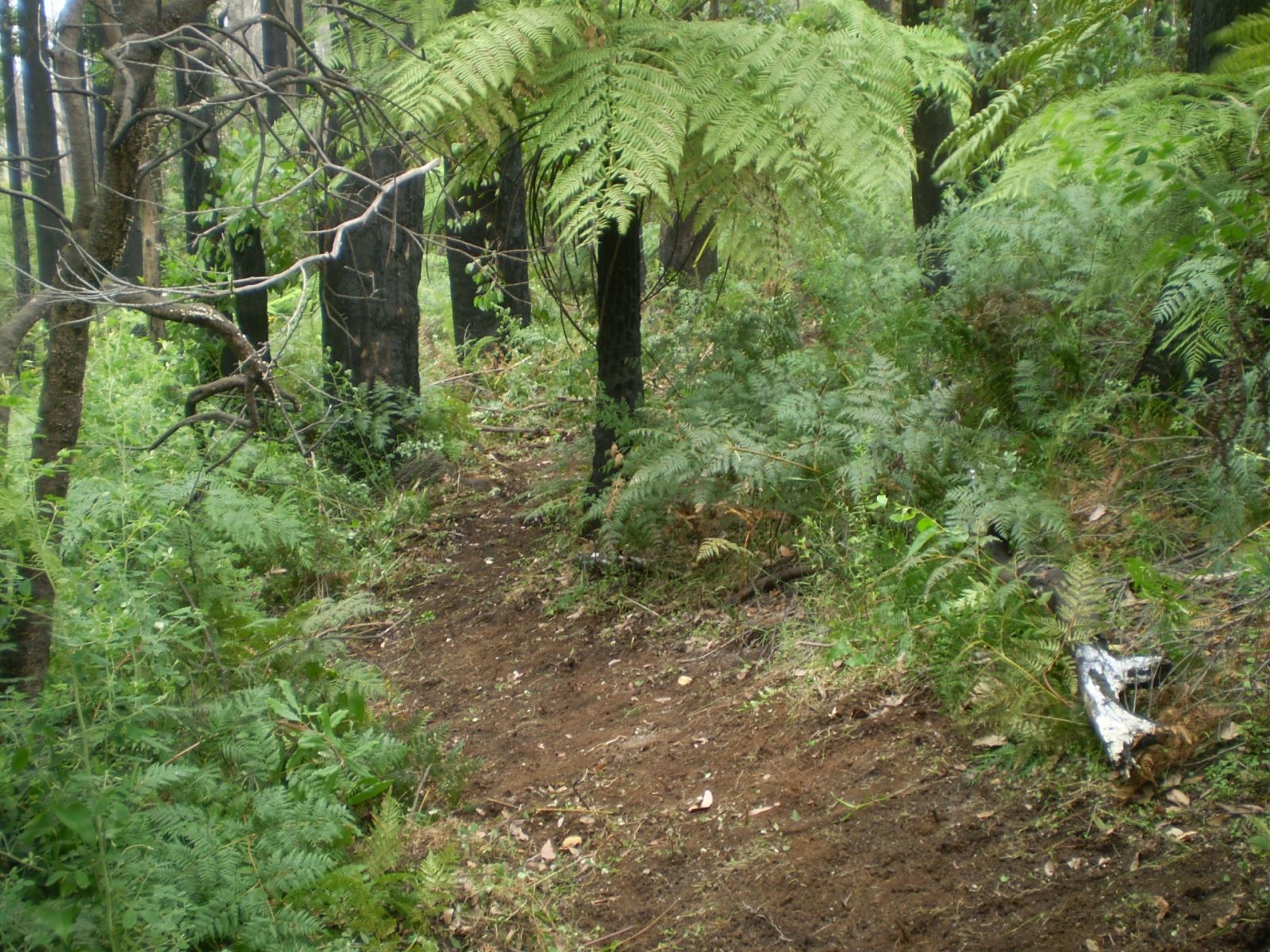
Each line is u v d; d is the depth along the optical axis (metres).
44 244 7.19
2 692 2.83
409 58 4.64
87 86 2.98
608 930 3.23
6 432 2.92
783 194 5.28
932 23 7.52
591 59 4.66
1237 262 2.11
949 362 5.33
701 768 3.84
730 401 5.53
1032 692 3.24
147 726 3.29
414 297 7.76
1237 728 2.96
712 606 5.03
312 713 3.78
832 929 2.94
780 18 7.35
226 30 3.21
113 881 2.53
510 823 3.85
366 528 6.71
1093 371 4.93
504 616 5.62
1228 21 4.01
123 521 3.56
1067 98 2.18
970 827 3.09
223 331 3.20
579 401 7.59
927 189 6.93
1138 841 2.81
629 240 5.64
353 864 3.27
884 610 3.83
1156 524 3.92
